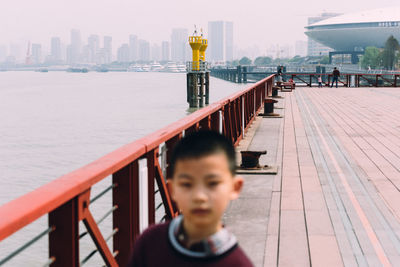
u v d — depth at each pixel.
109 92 164.25
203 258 1.33
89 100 128.12
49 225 2.49
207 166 1.32
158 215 21.91
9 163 52.69
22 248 2.19
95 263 24.52
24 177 47.22
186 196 1.33
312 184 7.98
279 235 5.52
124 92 162.50
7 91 182.25
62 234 2.47
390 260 4.76
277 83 38.50
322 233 5.57
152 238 1.44
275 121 17.19
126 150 3.43
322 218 6.14
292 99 28.31
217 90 173.62
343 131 14.67
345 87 43.09
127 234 3.46
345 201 6.95
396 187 7.77
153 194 4.10
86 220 2.66
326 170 9.08
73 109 105.00
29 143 64.94
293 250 5.04
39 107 111.50
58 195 2.21
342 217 6.18
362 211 6.45
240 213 6.39
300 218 6.15
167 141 5.03
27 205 2.01
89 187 2.63
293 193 7.40
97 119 86.81
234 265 1.34
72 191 2.37
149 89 179.88
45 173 48.72
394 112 20.36
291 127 15.57
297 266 4.63
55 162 53.12
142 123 80.44
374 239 5.37
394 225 5.86
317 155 10.69
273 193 7.42
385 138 13.23
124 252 3.51
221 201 1.34
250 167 8.98
